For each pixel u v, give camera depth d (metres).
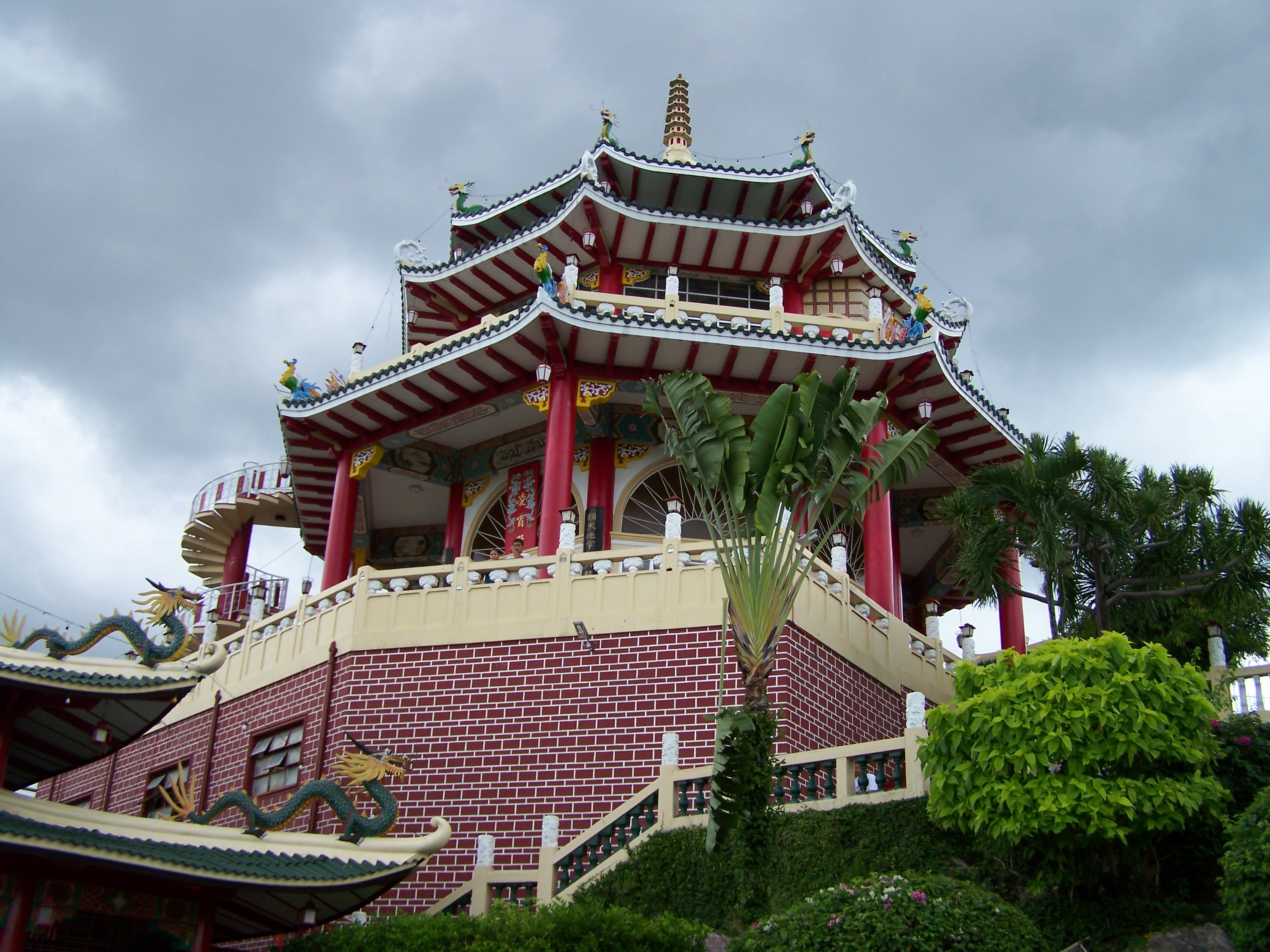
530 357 32.56
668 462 34.06
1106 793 17.67
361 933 18.42
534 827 24.67
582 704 25.44
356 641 27.38
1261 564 26.38
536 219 38.62
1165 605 26.78
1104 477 26.28
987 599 26.97
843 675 25.97
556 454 31.48
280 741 28.34
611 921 17.95
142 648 19.70
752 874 19.92
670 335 31.44
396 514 40.25
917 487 38.25
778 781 21.17
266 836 20.02
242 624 42.19
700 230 35.75
